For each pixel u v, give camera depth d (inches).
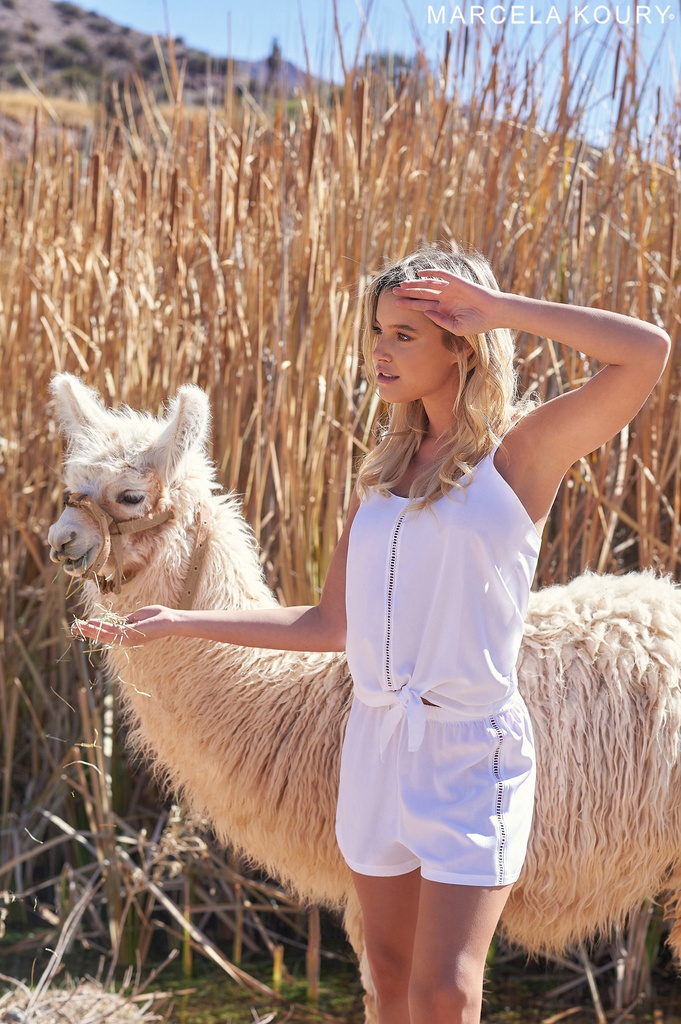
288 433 130.3
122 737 147.2
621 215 143.3
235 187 154.6
